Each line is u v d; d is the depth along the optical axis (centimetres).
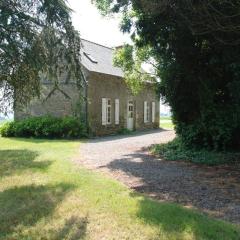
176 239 586
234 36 1366
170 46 1570
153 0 1177
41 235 612
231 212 748
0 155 1540
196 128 1625
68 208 744
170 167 1271
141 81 2369
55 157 1488
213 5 1218
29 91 1044
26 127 2573
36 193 870
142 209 728
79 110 1126
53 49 938
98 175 1101
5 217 701
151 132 3222
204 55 1566
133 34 1603
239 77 1488
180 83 1625
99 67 2783
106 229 630
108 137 2653
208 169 1238
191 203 815
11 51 866
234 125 1557
